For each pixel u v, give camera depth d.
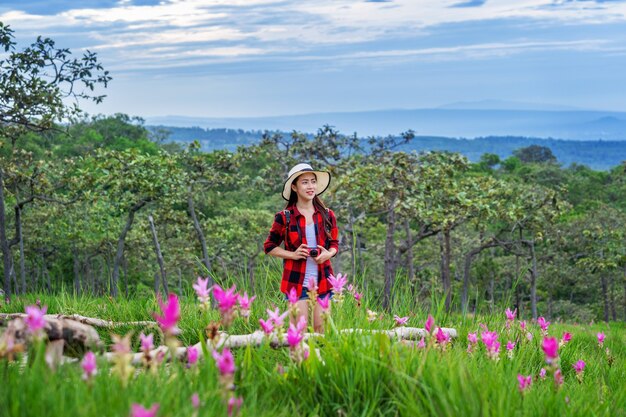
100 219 32.66
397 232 46.12
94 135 103.38
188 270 46.25
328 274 6.39
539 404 4.07
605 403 4.45
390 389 4.14
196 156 32.25
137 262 43.44
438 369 4.24
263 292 6.93
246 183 35.44
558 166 136.25
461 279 49.38
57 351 4.10
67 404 3.05
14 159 28.00
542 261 50.88
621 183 108.94
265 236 44.41
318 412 4.01
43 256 42.06
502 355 5.64
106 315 7.65
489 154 158.50
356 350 4.42
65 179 29.28
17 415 2.93
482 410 3.61
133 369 3.39
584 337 12.56
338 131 32.22
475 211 28.73
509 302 7.47
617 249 50.59
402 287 7.51
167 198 30.81
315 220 6.41
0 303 9.05
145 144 107.56
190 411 3.16
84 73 20.98
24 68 20.33
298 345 4.39
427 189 26.75
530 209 35.56
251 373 4.21
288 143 33.03
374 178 26.42
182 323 6.38
